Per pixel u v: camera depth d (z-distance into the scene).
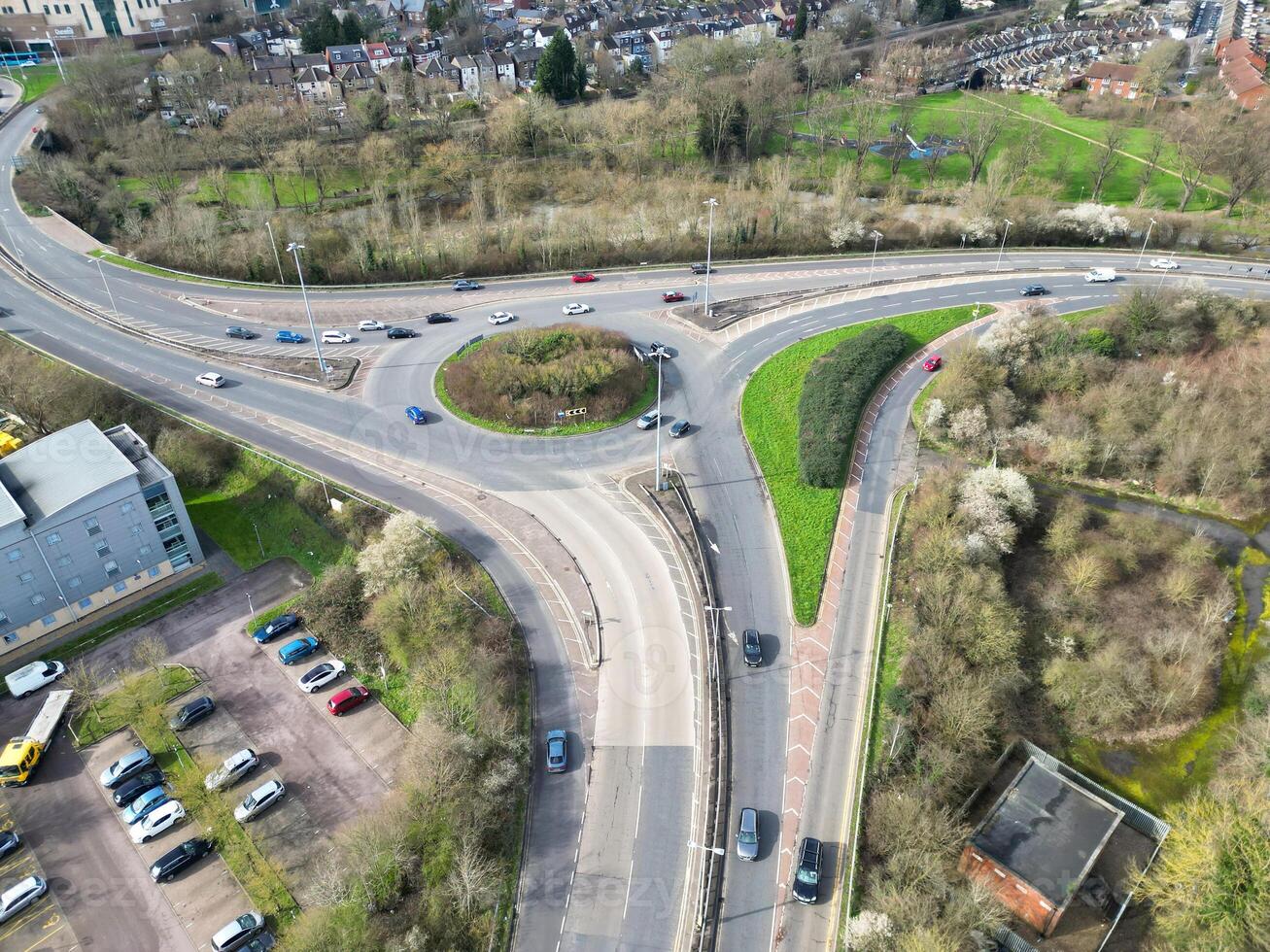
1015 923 66.06
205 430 113.25
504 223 166.62
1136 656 86.81
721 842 68.88
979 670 81.19
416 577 88.44
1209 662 85.25
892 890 62.22
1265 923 57.12
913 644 82.88
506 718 76.00
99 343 132.50
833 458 105.81
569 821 70.62
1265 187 182.38
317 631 89.44
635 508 102.25
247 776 76.06
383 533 92.50
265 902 67.00
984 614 83.19
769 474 107.75
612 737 76.81
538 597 90.38
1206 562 98.56
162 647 86.31
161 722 80.50
